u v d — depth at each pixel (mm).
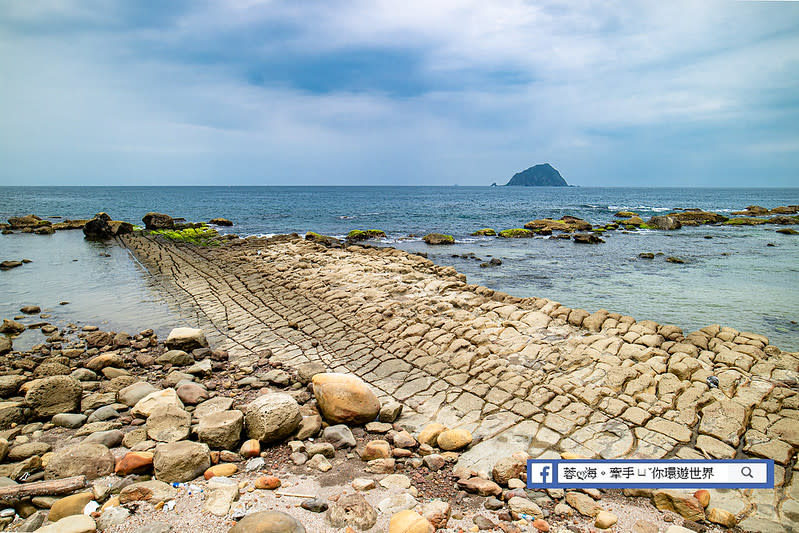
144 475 5992
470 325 12062
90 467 5965
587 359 9656
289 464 6539
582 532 5168
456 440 7031
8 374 10477
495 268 26250
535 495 5891
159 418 7211
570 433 7363
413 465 6590
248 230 47469
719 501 5742
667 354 9672
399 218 60562
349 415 7785
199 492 5566
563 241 38188
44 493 5371
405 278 17891
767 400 7820
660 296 19594
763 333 14836
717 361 9312
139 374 10734
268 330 13797
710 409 7652
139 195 142125
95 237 39656
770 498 5750
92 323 15242
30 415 8031
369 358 11047
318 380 8234
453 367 10016
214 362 11398
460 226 51188
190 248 31797
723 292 20328
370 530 4926
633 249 33531
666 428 7293
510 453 6910
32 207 79500
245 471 6281
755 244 35875
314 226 51219
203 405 8172
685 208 78062
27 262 27172
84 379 9969
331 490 5820
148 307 17125
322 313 14766
